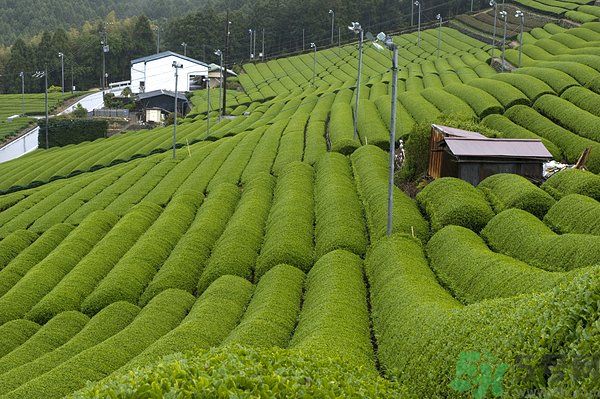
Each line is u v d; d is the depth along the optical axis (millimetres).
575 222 39719
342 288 36094
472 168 52188
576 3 154125
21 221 65562
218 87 162375
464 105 75625
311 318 32438
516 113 71000
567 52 100438
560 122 67250
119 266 47219
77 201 68625
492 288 31719
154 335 36156
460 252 37844
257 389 16516
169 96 144500
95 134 124562
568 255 33781
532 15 156375
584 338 16219
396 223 45406
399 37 175625
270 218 52469
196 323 34188
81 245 54156
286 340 31516
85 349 36125
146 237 51875
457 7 199000
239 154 73812
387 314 31734
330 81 132500
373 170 58188
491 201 46938
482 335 22359
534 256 36250
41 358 34906
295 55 187750
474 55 128875
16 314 44125
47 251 55906
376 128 73000
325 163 63281
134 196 66062
